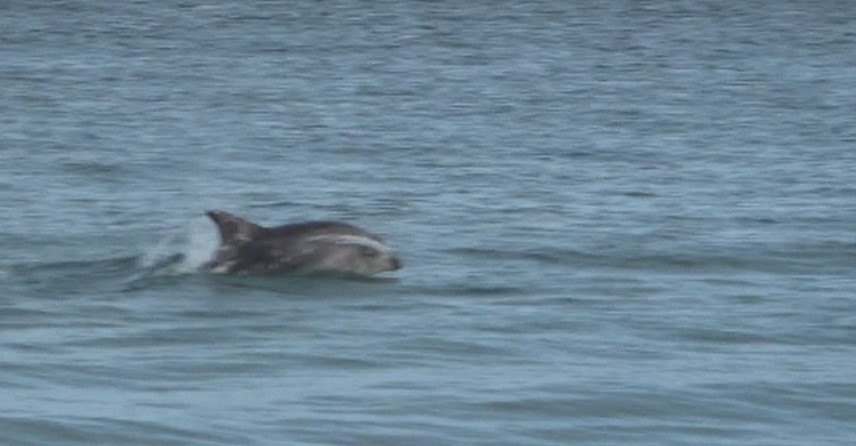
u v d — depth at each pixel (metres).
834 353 72.00
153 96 184.75
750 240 99.94
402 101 185.38
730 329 76.25
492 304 80.56
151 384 64.06
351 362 68.38
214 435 57.03
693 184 127.44
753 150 149.00
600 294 83.56
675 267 91.56
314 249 85.94
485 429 59.03
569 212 112.00
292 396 62.44
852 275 90.25
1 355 68.12
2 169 129.88
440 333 73.81
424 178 130.38
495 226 105.44
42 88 188.38
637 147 150.25
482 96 190.88
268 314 77.12
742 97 191.50
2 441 55.69
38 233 101.44
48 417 58.06
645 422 60.50
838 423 61.12
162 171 132.00
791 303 82.19
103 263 89.31
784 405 63.06
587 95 192.50
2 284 83.19
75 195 118.44
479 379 65.88
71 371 65.62
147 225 105.88
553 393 63.53
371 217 111.12
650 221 108.00
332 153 145.00
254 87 196.50
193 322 75.25
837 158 144.25
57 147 142.88
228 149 145.75
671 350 72.06
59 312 76.94
